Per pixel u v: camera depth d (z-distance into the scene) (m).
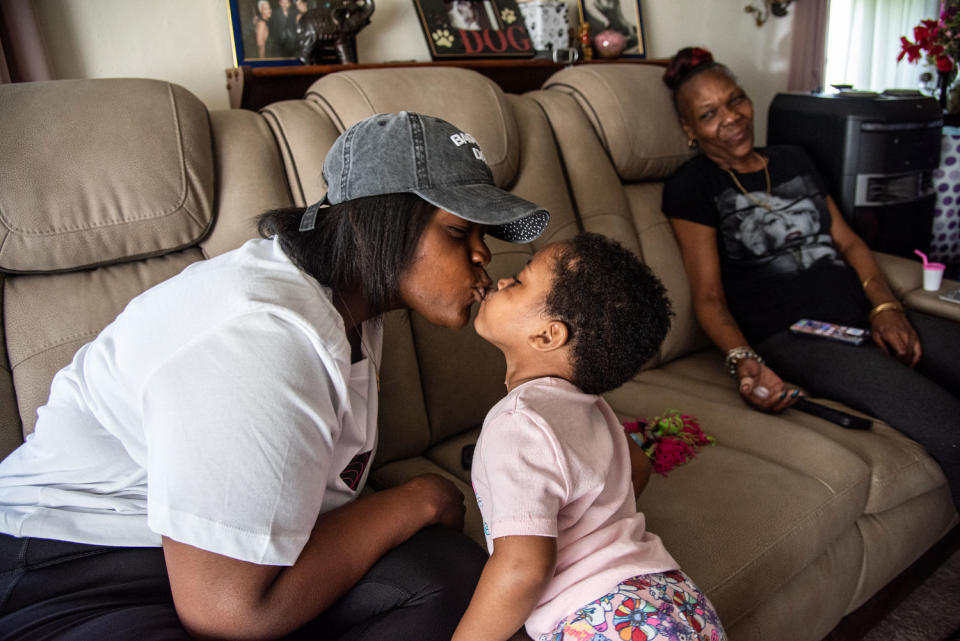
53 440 0.79
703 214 1.77
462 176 0.78
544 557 0.70
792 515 1.12
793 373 1.63
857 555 1.28
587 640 0.73
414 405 1.29
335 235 0.77
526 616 0.72
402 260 0.76
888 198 2.10
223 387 0.65
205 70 1.97
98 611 0.73
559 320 0.81
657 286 0.85
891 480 1.28
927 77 3.32
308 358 0.70
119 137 1.07
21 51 1.61
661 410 1.47
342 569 0.75
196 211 1.12
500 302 0.86
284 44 2.05
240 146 1.22
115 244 1.06
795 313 1.74
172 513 0.63
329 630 0.80
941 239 2.75
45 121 1.03
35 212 0.99
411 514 0.83
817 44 3.43
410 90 1.41
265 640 0.69
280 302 0.70
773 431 1.35
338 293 0.80
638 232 1.78
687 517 1.09
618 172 1.80
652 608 0.73
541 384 0.82
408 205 0.75
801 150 1.92
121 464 0.78
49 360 1.00
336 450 0.81
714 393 1.57
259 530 0.65
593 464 0.78
